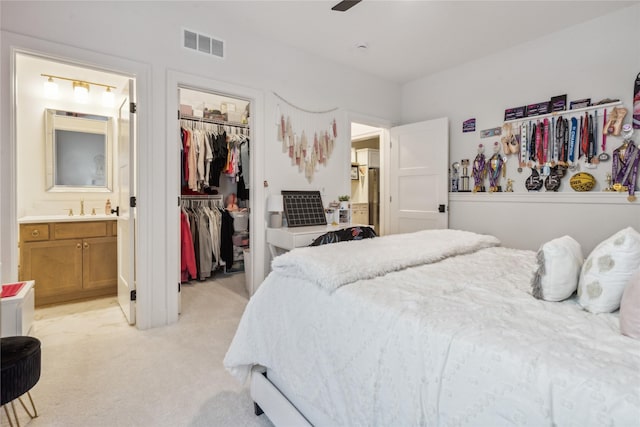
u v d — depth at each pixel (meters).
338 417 1.07
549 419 0.66
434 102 4.02
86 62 2.22
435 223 3.79
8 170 2.00
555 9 2.62
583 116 2.81
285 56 3.27
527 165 3.16
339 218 3.67
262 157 3.15
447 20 2.81
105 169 3.54
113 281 3.28
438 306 1.05
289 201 3.32
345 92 3.79
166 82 2.55
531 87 3.16
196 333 2.42
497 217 3.39
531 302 1.10
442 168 3.72
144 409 1.56
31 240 2.87
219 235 4.14
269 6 2.64
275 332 1.39
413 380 0.89
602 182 2.71
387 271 1.46
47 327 2.50
